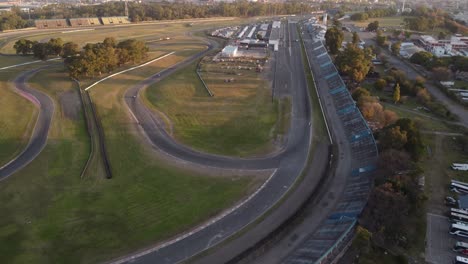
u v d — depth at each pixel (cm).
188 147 7594
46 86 10844
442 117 9238
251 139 7950
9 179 6400
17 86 10850
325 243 4781
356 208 5369
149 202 5834
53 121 8581
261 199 5925
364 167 6556
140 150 7419
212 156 7250
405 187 5325
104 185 6294
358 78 11212
